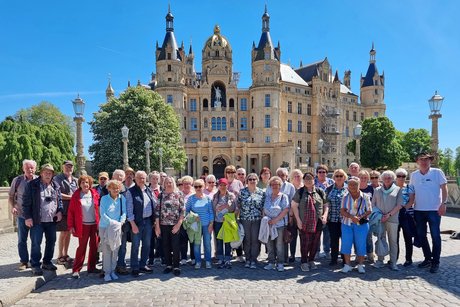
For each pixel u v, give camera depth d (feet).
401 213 35.06
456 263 35.12
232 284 29.73
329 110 328.70
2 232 55.77
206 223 36.04
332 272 33.37
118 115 158.40
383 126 238.48
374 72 360.89
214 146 249.34
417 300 24.94
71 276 33.14
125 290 28.45
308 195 34.17
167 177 34.99
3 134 143.54
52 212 33.40
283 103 307.37
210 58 313.32
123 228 33.63
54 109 262.26
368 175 38.83
